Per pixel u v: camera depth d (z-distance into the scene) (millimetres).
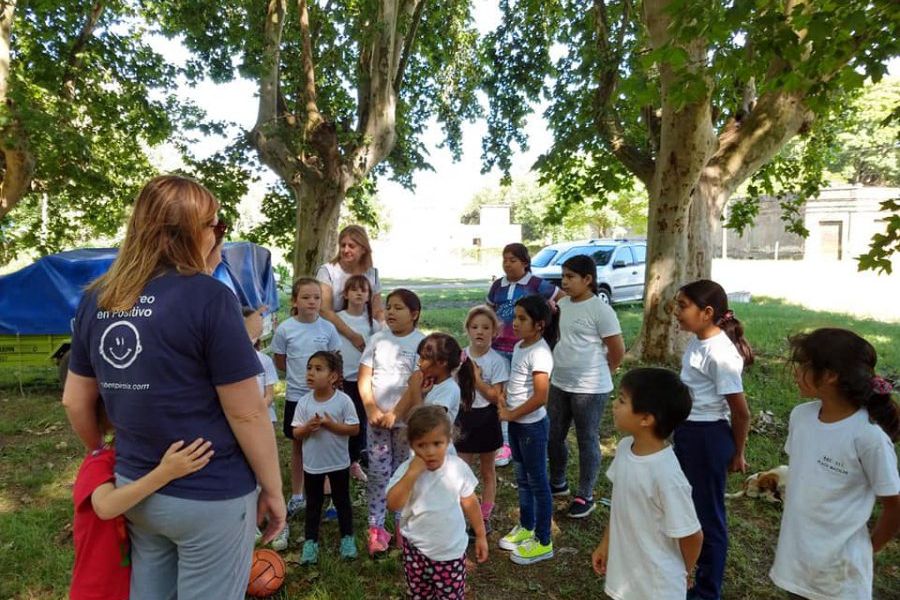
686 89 4438
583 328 3857
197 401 1771
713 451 2893
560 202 12727
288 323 4250
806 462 2338
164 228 1808
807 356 2295
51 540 3686
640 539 2363
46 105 10031
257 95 10297
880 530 2262
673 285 8414
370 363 3680
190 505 1759
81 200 12586
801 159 11750
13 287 7484
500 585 3307
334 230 10305
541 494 3465
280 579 3125
